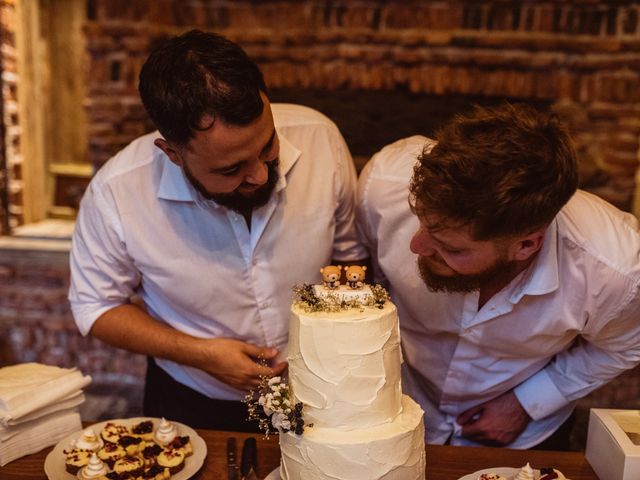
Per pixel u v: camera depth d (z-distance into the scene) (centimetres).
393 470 112
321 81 346
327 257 159
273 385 115
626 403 340
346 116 356
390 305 117
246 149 118
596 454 136
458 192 105
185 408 169
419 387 170
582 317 140
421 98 350
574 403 167
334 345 109
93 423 156
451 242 112
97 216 150
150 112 119
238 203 134
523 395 158
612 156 341
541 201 107
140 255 150
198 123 114
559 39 331
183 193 143
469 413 163
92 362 362
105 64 341
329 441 110
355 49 341
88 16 336
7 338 363
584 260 135
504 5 332
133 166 149
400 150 158
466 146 105
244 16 344
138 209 148
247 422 169
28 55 369
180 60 114
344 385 110
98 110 345
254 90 116
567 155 108
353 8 337
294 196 152
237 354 147
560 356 158
